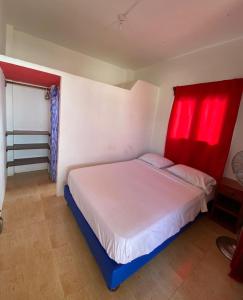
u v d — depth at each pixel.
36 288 1.27
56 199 2.51
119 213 1.51
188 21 1.99
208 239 1.99
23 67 1.98
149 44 2.70
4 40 2.32
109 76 3.92
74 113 2.51
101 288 1.32
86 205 1.68
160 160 3.04
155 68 3.55
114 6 1.86
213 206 2.32
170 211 1.62
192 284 1.43
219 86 2.38
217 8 1.71
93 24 2.28
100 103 2.74
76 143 2.65
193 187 2.22
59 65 3.20
